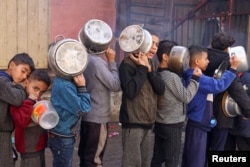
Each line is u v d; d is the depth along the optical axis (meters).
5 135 3.12
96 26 3.44
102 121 3.68
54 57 3.12
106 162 5.04
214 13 8.05
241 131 4.12
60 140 3.36
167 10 8.04
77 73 3.20
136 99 3.60
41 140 3.29
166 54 3.78
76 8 6.74
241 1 7.54
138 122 3.62
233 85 3.80
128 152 3.68
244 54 3.80
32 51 6.13
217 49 4.03
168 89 3.72
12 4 5.91
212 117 3.93
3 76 3.02
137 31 3.48
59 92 3.28
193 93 3.70
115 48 7.31
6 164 3.13
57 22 6.60
